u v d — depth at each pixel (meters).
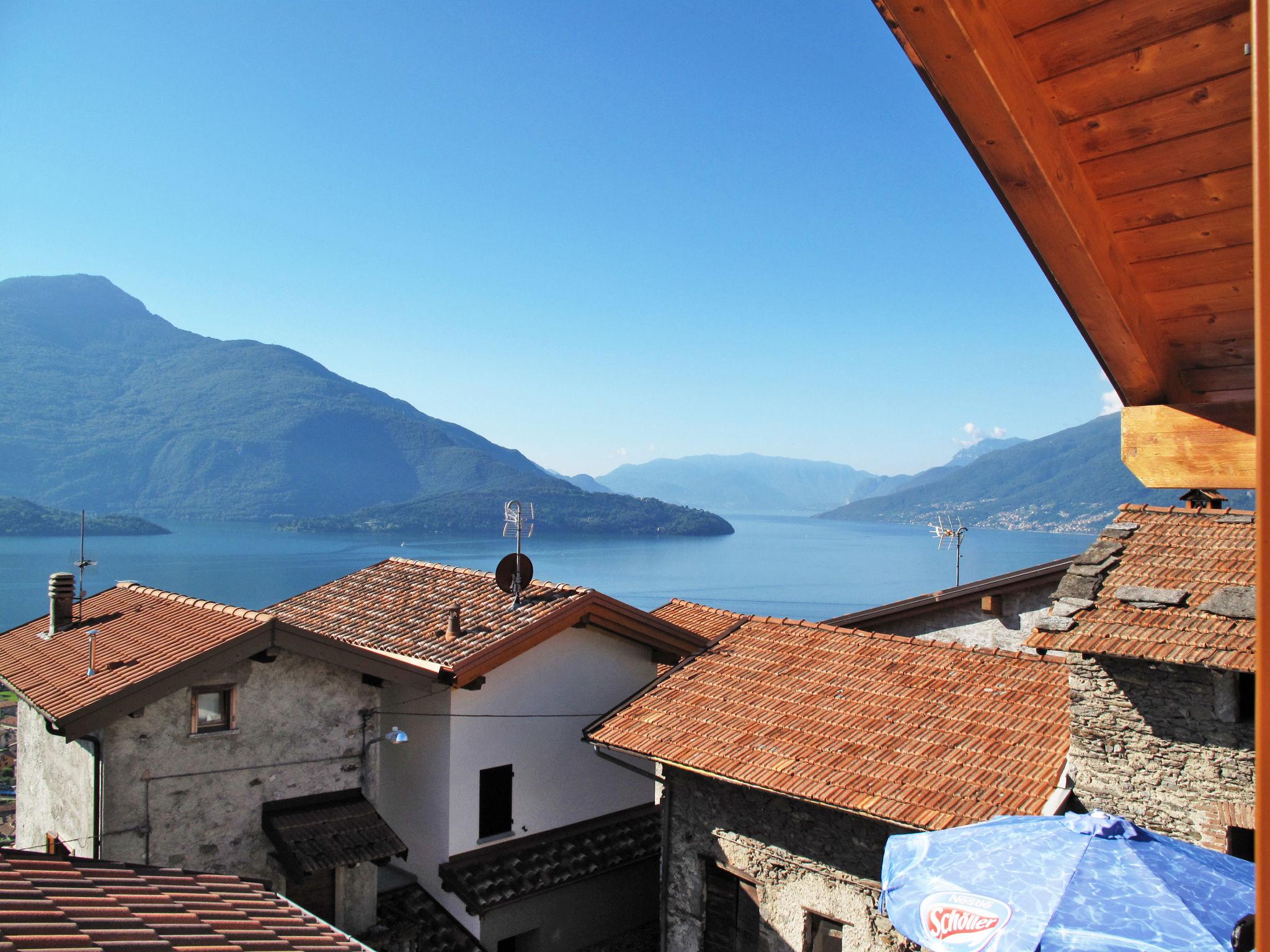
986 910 5.43
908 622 18.80
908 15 3.20
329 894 12.76
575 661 15.99
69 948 5.69
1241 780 8.08
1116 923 5.05
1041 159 3.79
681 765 11.38
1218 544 9.81
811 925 10.73
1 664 13.60
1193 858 5.72
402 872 14.88
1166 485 5.60
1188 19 3.28
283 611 17.81
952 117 3.68
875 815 9.52
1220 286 4.68
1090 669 8.98
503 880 13.92
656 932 15.88
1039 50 3.54
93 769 11.34
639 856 15.45
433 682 13.75
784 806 11.05
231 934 6.95
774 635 14.89
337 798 13.31
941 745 10.69
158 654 12.19
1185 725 8.41
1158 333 5.20
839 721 11.67
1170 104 3.65
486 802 14.62
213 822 12.07
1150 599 9.00
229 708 12.36
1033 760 10.03
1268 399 1.80
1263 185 1.82
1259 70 1.84
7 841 30.14
